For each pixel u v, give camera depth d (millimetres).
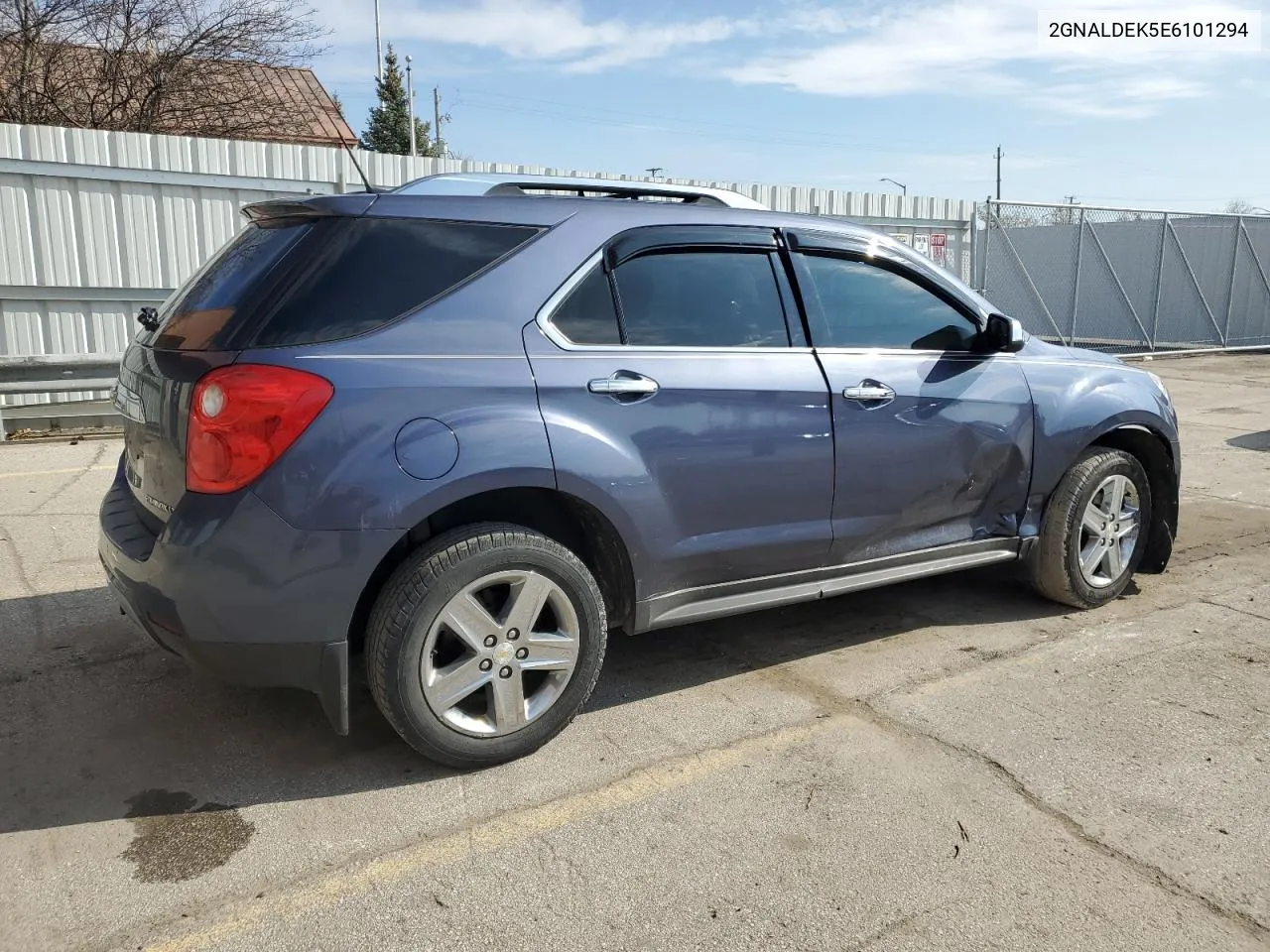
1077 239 15906
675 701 3650
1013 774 3113
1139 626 4410
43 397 9281
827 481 3660
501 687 3088
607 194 4004
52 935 2359
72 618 4375
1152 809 2918
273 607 2756
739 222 3609
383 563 3023
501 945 2334
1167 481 4902
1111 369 4652
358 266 2932
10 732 3359
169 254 9875
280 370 2723
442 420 2875
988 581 5062
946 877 2596
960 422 3988
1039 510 4391
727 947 2330
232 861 2656
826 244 3801
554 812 2895
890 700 3648
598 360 3178
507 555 3006
